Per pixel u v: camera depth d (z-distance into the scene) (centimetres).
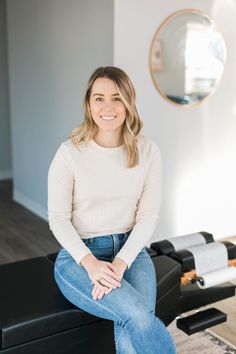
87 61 313
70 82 338
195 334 215
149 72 295
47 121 379
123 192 167
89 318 165
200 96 316
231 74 328
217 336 214
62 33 340
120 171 166
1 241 352
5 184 527
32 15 381
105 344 174
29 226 385
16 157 448
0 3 503
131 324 146
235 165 346
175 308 207
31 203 427
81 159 163
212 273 206
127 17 281
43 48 371
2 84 525
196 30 304
